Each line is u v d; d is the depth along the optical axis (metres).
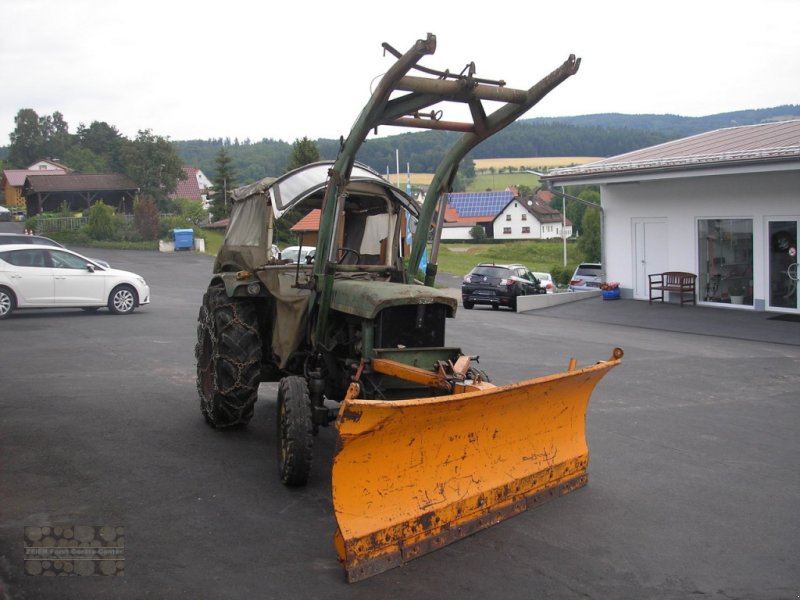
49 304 15.90
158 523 4.90
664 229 21.27
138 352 11.66
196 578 4.15
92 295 16.47
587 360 12.20
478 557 4.52
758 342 14.96
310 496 5.48
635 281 22.20
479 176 148.12
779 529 5.12
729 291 19.77
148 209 44.91
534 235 89.88
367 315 5.47
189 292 23.67
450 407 4.43
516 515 5.18
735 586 4.25
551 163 155.50
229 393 6.74
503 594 4.07
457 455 4.80
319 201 7.38
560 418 5.60
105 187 57.97
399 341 5.62
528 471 5.29
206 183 98.12
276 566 4.34
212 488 5.60
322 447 6.77
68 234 42.94
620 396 9.48
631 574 4.37
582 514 5.28
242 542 4.65
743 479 6.21
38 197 56.94
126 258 36.59
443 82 5.30
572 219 80.25
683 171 18.80
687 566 4.50
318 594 4.01
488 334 15.65
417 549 4.46
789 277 18.44
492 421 4.95
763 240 18.84
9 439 6.71
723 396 9.60
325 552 4.55
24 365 10.33
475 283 23.83
